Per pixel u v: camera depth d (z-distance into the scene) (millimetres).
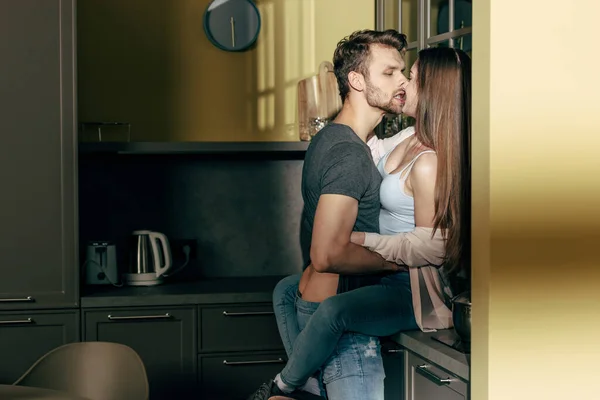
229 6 3852
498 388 2076
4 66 3352
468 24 3389
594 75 2086
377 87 2977
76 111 3393
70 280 3389
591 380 2117
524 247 2076
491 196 2051
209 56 3863
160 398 3453
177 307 3445
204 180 3926
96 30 3781
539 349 2090
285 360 3518
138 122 3826
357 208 2871
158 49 3826
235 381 3500
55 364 2682
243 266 3963
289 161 3967
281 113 3924
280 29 3906
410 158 2797
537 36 2045
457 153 2666
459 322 2379
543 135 2068
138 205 3885
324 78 3578
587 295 2109
